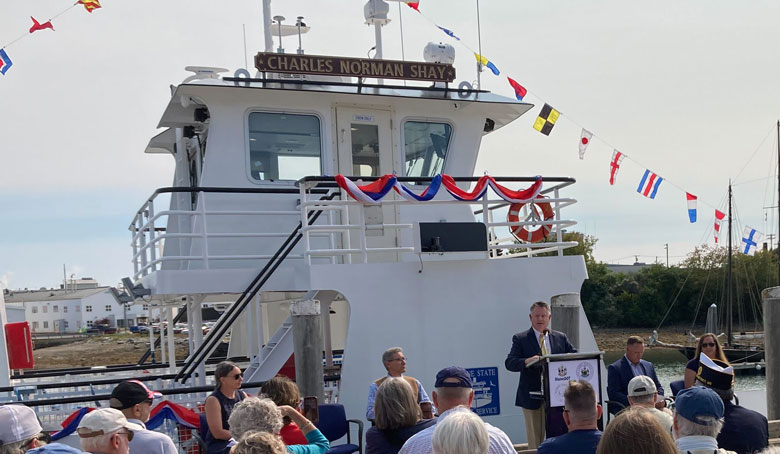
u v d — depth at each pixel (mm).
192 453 7523
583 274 9258
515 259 9000
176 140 12484
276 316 13281
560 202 9422
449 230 8633
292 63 9992
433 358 8500
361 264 8383
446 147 11117
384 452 4961
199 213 9195
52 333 99875
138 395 5297
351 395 8133
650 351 40406
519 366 7422
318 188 10227
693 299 48750
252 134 10250
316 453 5332
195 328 10969
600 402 6711
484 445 3484
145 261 10414
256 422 4691
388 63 10453
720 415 3938
